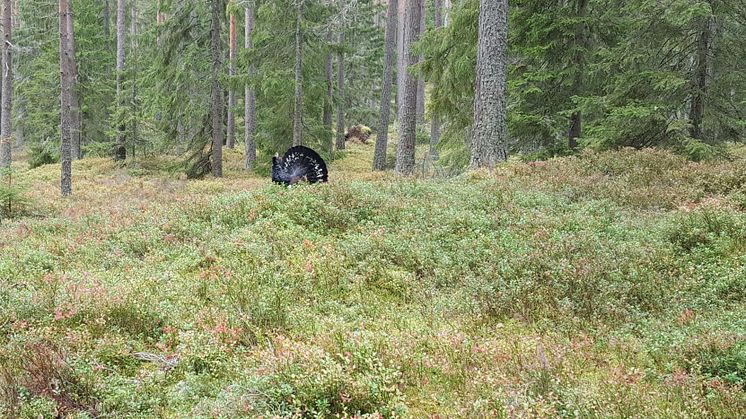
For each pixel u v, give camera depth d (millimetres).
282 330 5914
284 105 26719
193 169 27000
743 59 15320
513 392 4145
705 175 11133
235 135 39375
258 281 7418
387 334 5668
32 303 6281
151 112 29266
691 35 15414
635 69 16078
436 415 4070
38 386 4574
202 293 7066
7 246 9922
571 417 3979
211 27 25922
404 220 9727
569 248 7699
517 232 8773
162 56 26625
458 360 5031
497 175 13141
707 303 6090
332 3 26188
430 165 24953
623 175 12156
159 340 5840
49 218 13250
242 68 31594
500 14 14789
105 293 6520
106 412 4438
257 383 4414
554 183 11797
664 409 3988
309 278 7535
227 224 10445
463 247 8219
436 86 19875
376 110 50500
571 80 17766
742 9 15047
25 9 40500
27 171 31359
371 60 49344
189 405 4523
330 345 5129
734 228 7887
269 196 11477
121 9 32625
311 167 14898
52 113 35438
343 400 4184
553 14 17172
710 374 4555
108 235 10242
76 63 36156
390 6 27344
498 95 14938
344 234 9516
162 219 10922
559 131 17844
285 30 25516
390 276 7621
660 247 7672
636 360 5105
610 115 15242
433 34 19406
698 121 15336
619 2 17109
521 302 6387
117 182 24781
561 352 4965
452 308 6457
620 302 6172
